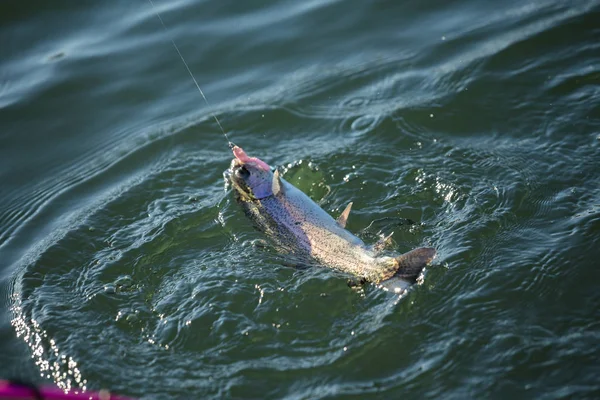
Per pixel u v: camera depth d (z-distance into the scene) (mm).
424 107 9695
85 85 11047
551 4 11641
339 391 5855
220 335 6559
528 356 5898
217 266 7379
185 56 11492
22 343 6777
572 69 9953
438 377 5867
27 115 10562
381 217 7898
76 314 7020
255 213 7746
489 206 7719
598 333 6043
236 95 10641
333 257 7027
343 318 6586
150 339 6645
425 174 8398
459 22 11625
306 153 9148
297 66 11133
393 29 11688
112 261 7684
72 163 9750
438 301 6582
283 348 6379
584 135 8656
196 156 9445
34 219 8758
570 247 6957
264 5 12484
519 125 9125
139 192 8812
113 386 6137
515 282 6660
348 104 10156
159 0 12805
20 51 11891
